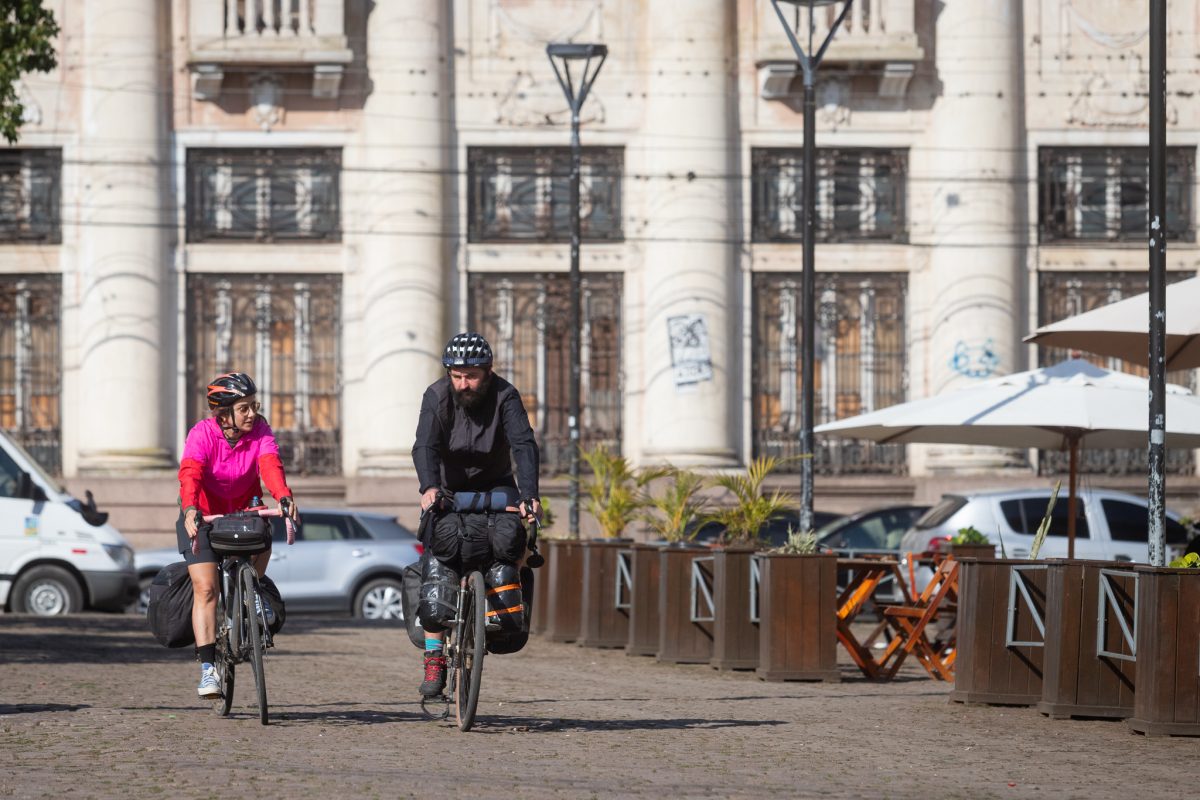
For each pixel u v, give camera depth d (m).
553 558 68.19
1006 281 112.75
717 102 112.88
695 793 26.36
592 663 57.44
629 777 27.91
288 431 113.19
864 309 114.12
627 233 113.38
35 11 70.62
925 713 40.78
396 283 111.94
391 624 80.75
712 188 112.56
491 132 113.38
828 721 38.69
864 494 113.06
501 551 31.84
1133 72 114.94
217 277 113.19
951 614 54.78
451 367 31.45
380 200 112.56
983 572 42.25
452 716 36.34
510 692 45.53
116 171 111.62
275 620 34.19
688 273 112.12
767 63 111.94
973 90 112.94
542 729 34.81
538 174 113.69
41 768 27.95
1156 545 39.03
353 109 113.38
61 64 112.62
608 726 36.00
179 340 112.75
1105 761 31.98
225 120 113.25
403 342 111.69
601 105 113.38
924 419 58.53
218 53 110.62
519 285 113.81
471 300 113.62
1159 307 39.34
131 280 111.50
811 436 67.19
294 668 52.91
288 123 113.19
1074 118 114.31
